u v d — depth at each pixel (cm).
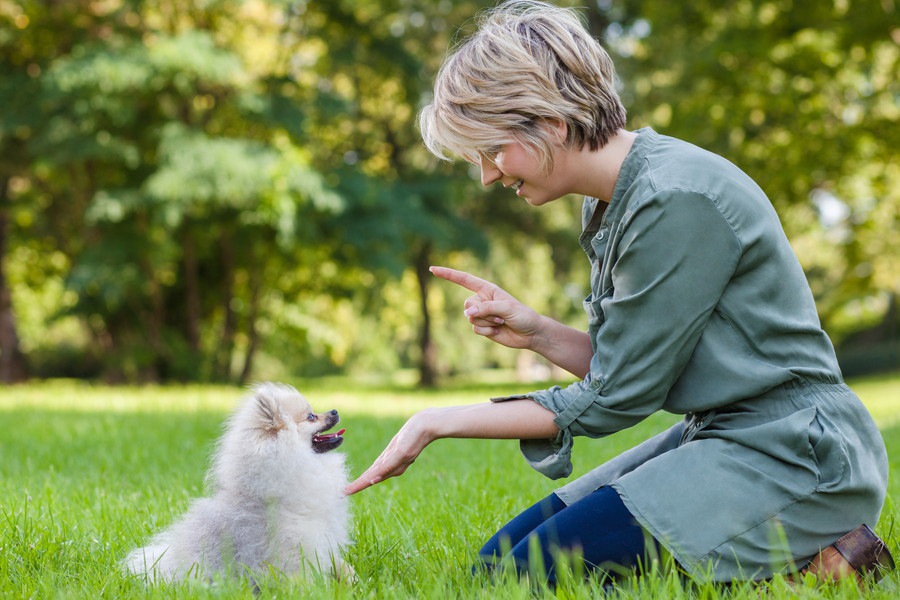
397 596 282
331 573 312
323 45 2617
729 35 1702
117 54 2050
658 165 281
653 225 273
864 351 3275
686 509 272
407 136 2841
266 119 2223
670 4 1791
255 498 311
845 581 261
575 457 694
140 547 377
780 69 1708
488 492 492
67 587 303
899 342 3262
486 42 288
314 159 2600
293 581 285
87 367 3506
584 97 282
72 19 2292
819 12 1641
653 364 276
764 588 260
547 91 280
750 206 275
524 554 288
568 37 284
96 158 2255
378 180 2472
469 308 331
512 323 333
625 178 287
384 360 4341
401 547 366
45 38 2338
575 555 277
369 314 3259
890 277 2594
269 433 315
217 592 279
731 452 277
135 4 2161
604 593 267
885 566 278
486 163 297
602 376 283
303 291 2869
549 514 324
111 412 1255
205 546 307
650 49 2067
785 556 267
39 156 2162
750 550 268
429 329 3070
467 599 276
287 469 310
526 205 2953
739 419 280
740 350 277
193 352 2475
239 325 2955
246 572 299
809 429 269
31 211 2545
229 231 2423
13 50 2356
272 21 2541
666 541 270
